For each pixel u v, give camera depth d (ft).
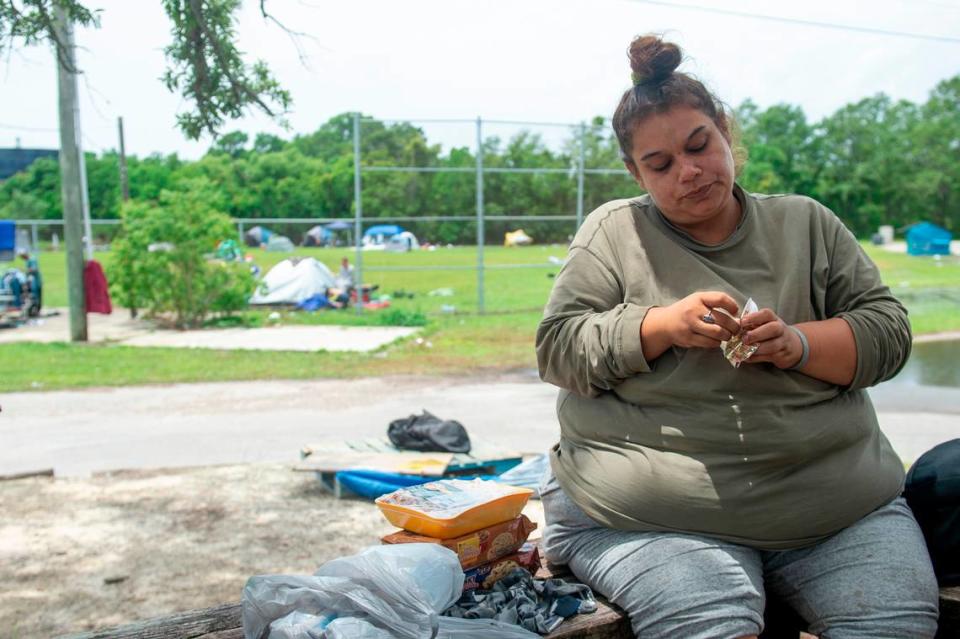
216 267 60.80
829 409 7.09
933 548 7.73
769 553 7.20
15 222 64.85
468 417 29.96
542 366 7.71
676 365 7.11
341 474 20.08
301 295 70.13
